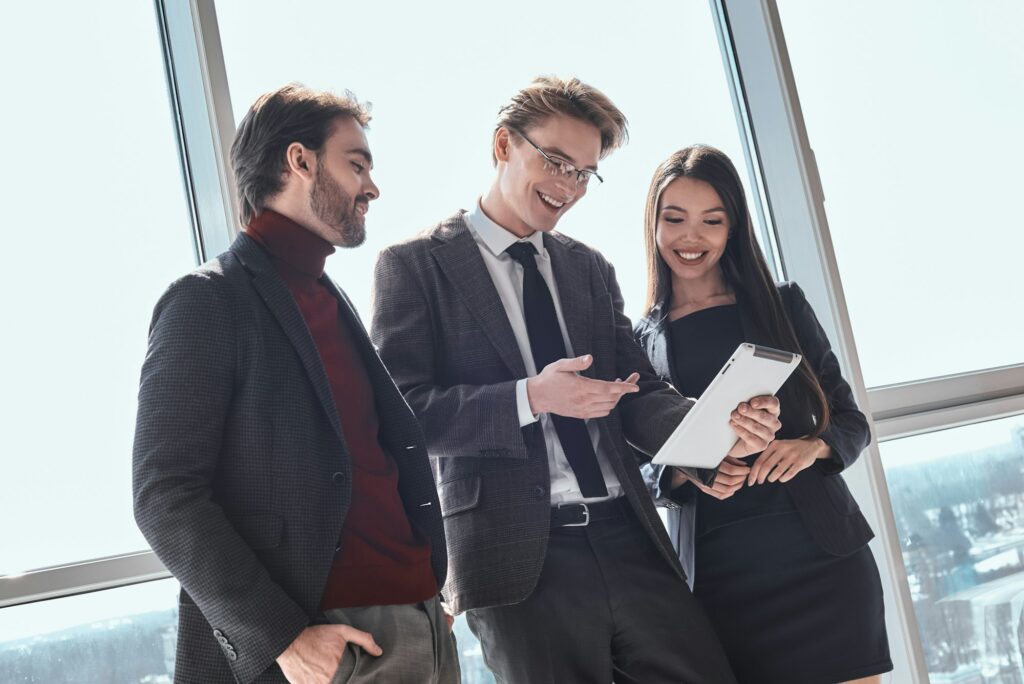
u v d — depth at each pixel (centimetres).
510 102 208
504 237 207
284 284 157
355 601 150
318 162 163
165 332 144
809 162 300
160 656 201
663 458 196
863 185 319
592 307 213
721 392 185
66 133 215
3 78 211
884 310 314
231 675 141
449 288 198
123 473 206
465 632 234
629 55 296
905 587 278
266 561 143
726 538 222
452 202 258
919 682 273
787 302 242
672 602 196
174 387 140
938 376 318
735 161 310
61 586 191
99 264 213
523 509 185
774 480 216
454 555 185
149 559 201
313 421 152
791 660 217
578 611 188
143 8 228
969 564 305
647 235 241
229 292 150
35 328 204
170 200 224
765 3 306
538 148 201
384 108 254
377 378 171
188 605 144
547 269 213
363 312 239
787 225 306
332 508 149
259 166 163
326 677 139
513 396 182
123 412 209
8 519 194
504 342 194
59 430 202
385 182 250
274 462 146
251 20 241
